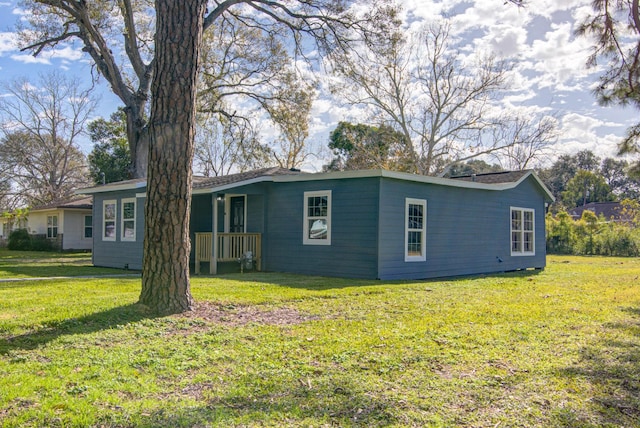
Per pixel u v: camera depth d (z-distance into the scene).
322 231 12.82
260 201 14.37
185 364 4.46
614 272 15.39
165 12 6.58
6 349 4.79
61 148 36.59
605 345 5.34
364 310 7.29
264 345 5.14
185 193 6.69
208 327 5.91
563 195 59.66
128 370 4.25
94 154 38.31
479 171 37.19
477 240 14.91
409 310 7.35
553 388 4.00
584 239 28.06
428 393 3.84
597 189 58.25
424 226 12.97
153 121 6.59
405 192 12.43
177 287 6.64
